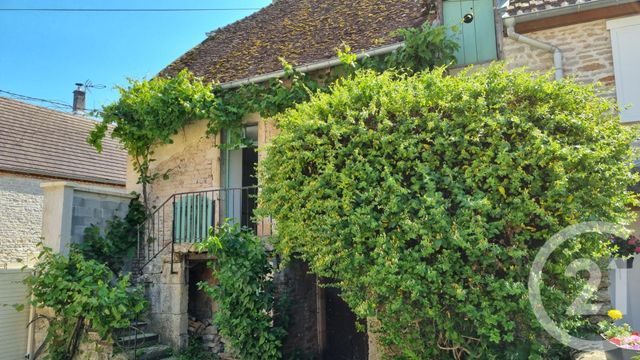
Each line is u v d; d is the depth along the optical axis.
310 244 4.14
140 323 7.00
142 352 6.36
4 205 11.12
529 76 4.09
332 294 7.31
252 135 8.58
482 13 7.27
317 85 7.42
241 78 8.23
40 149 12.48
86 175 12.69
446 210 3.67
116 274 7.99
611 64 6.02
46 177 11.89
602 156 3.63
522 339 3.65
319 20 9.62
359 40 7.86
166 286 7.16
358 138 4.07
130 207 8.61
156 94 7.82
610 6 6.00
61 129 13.90
